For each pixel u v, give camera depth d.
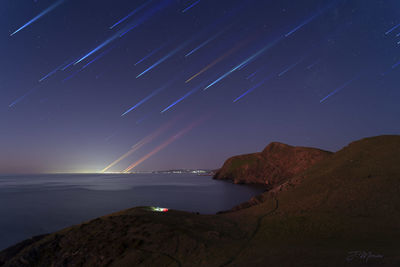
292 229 15.06
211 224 17.61
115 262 12.86
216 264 10.48
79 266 13.48
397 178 19.61
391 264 7.10
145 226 16.31
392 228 12.94
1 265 16.09
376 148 28.09
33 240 19.55
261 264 9.36
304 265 8.32
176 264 11.39
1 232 30.48
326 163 31.38
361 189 19.81
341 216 16.16
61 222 35.50
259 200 28.78
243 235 14.92
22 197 69.88
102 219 19.59
